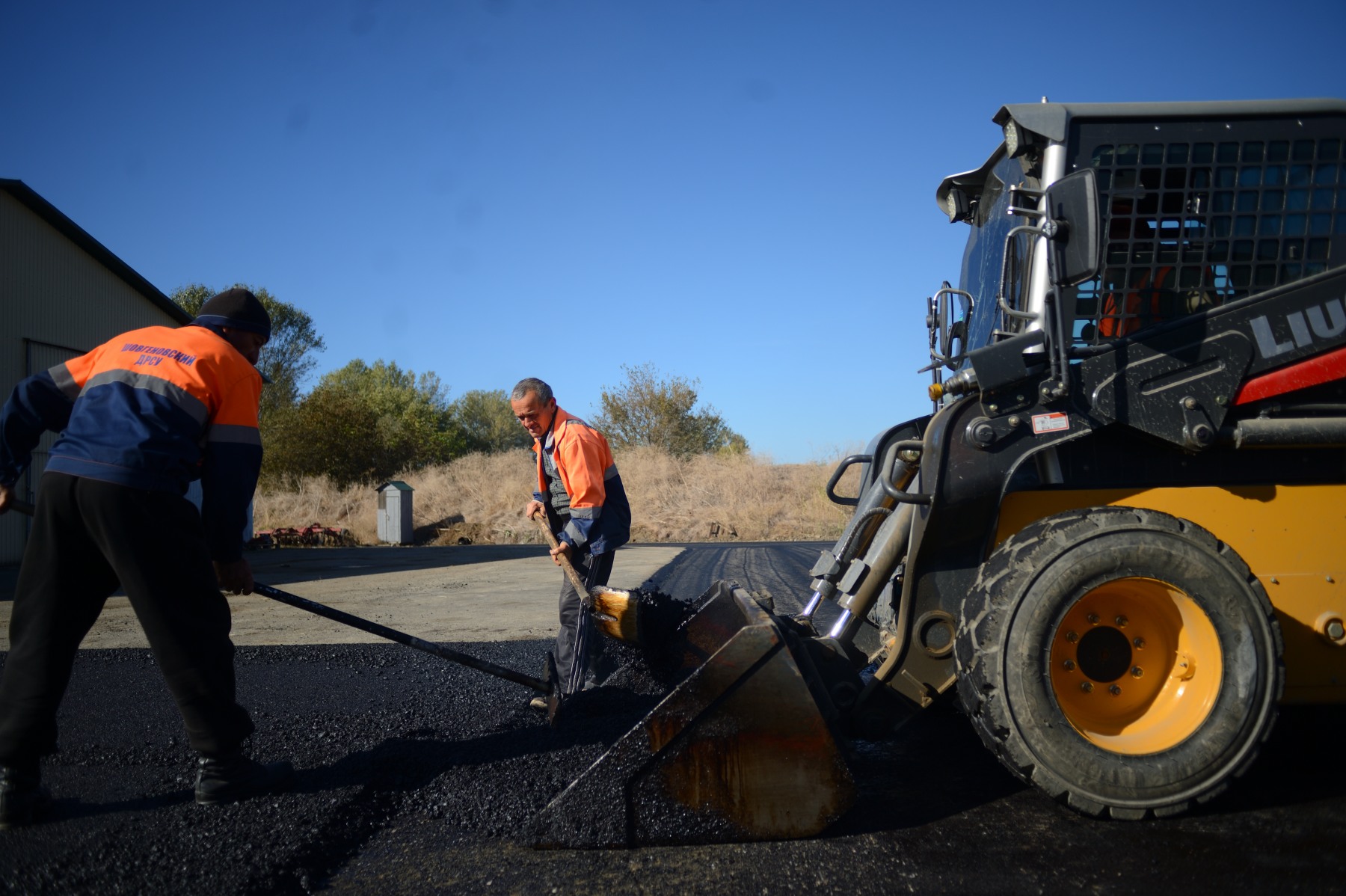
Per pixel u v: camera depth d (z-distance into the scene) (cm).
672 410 2741
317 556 1566
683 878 223
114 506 261
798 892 214
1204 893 209
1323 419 283
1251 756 253
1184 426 279
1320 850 233
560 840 243
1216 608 256
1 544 1403
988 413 282
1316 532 283
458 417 4941
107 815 274
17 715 264
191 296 4206
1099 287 306
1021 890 212
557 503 427
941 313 385
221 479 287
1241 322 282
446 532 2177
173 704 433
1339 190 304
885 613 375
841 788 247
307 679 496
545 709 397
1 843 251
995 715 257
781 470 2312
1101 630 272
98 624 718
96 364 288
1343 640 278
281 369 4331
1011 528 289
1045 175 306
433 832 259
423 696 445
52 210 1498
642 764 246
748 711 248
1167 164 305
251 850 239
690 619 360
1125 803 251
